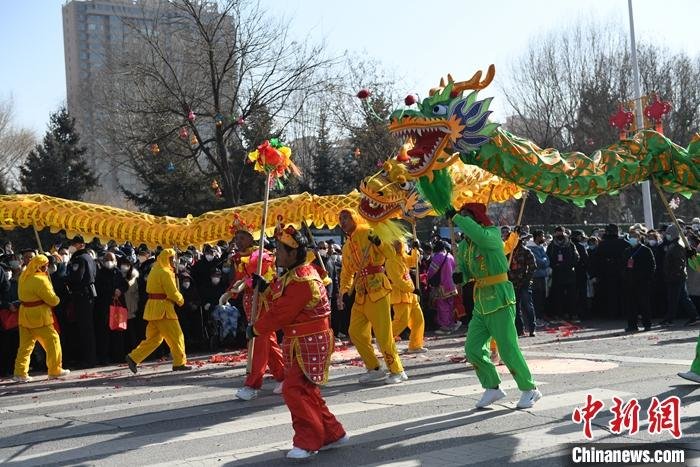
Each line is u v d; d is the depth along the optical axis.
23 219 11.52
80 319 12.59
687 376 8.30
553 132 41.31
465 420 7.16
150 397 9.32
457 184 10.84
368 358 9.55
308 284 6.10
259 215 12.07
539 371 9.75
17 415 8.53
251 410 8.20
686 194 8.89
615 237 17.03
